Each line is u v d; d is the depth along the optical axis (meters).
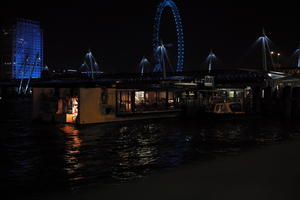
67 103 25.72
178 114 31.61
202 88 32.97
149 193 7.46
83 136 19.48
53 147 15.71
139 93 30.80
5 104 89.56
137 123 26.55
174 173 9.11
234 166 9.59
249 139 18.31
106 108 25.83
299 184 7.74
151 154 13.78
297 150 11.85
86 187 8.90
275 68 80.12
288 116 29.17
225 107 28.98
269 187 7.55
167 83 31.67
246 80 84.25
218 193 7.27
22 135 20.02
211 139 18.36
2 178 10.04
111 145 16.22
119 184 9.05
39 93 27.42
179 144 16.53
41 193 8.52
